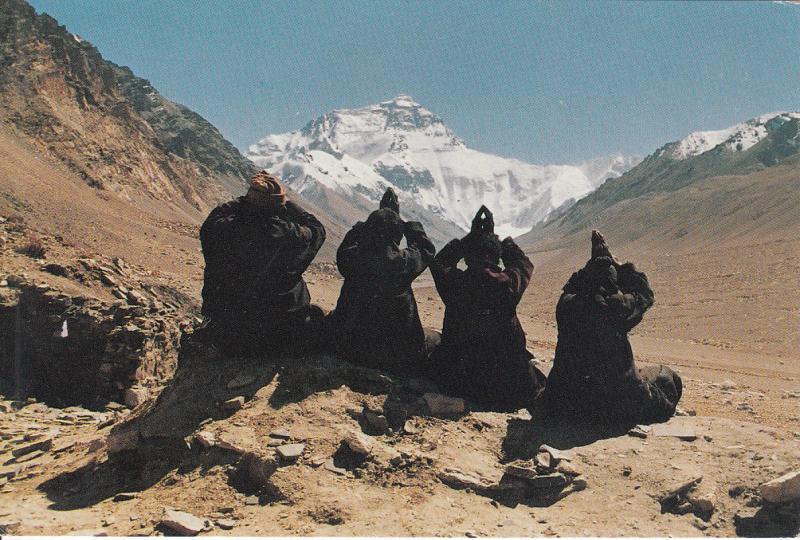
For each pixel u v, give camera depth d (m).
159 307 30.17
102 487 13.98
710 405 19.44
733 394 21.73
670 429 14.82
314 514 12.16
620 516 12.42
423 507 12.46
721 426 15.10
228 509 12.38
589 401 15.02
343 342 15.90
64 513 12.88
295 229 15.64
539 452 13.89
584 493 13.02
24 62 87.56
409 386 15.58
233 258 15.41
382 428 14.38
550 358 23.58
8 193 47.25
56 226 45.69
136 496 13.20
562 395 15.26
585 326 14.99
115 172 82.06
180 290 36.38
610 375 14.97
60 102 88.06
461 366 15.74
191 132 194.25
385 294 15.76
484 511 12.52
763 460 13.45
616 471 13.44
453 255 16.17
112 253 43.78
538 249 171.25
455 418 14.99
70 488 14.10
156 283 35.62
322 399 14.73
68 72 94.38
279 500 12.53
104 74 115.31
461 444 14.19
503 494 12.96
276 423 14.08
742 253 93.25
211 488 12.85
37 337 24.75
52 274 29.80
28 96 81.81
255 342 15.72
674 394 15.88
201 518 12.16
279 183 15.76
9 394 24.23
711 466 13.54
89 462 14.90
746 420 17.38
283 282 15.71
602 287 15.08
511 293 15.59
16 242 32.66
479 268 15.73
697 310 65.31
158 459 14.16
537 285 91.62
